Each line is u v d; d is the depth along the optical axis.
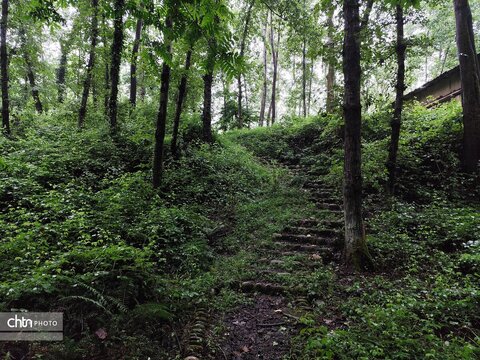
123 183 6.67
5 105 9.41
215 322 3.74
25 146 8.20
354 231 5.09
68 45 11.54
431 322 3.36
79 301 3.39
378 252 5.12
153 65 2.55
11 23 9.62
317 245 5.79
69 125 10.27
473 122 7.72
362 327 3.45
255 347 3.33
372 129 9.41
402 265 4.94
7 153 7.89
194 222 6.21
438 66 21.20
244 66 2.09
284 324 3.73
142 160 8.31
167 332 3.45
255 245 5.92
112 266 3.90
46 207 5.50
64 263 3.92
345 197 5.22
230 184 8.57
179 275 4.76
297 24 8.38
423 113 9.75
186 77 8.23
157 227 5.33
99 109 12.22
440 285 4.14
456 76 10.57
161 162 7.20
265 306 4.14
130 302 3.69
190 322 3.66
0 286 3.17
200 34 2.06
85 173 7.32
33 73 13.08
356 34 5.11
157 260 5.01
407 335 3.11
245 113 17.17
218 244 5.99
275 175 9.41
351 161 5.13
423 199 7.37
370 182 7.46
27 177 6.45
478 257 4.23
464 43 7.94
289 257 5.33
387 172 7.22
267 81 23.88
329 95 8.88
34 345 2.91
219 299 4.21
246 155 10.84
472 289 3.74
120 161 8.18
